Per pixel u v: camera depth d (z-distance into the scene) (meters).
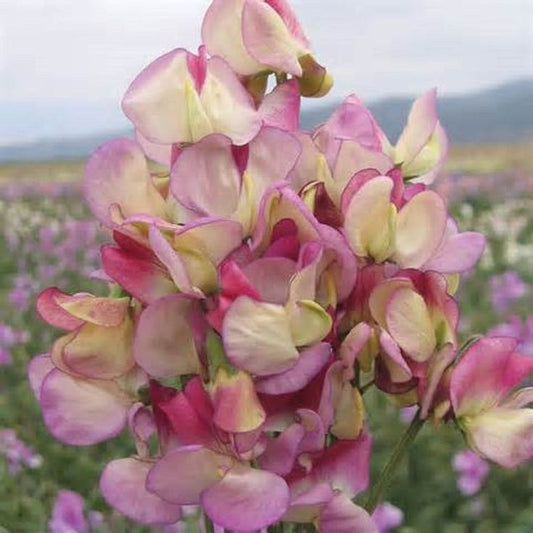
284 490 0.32
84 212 5.08
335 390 0.34
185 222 0.35
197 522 0.92
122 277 0.34
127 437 1.58
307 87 0.38
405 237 0.36
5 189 6.05
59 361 0.35
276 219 0.34
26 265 3.31
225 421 0.33
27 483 1.38
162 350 0.34
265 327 0.33
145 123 0.35
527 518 1.35
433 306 0.35
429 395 0.35
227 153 0.35
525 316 2.11
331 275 0.34
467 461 1.36
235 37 0.37
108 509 1.33
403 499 1.40
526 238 3.71
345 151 0.36
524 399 0.36
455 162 10.82
